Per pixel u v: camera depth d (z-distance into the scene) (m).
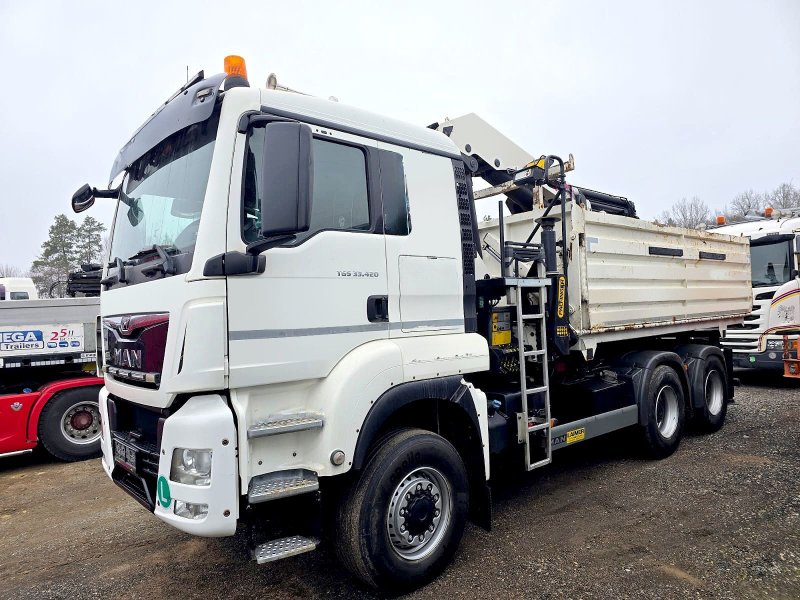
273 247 2.79
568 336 4.63
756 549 3.54
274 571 3.57
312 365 2.92
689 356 6.37
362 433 2.97
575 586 3.20
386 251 3.30
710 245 6.71
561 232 4.74
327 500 3.12
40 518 4.87
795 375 8.73
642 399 5.33
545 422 4.27
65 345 6.67
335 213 3.11
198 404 2.63
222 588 3.38
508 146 5.61
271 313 2.79
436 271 3.59
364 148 3.30
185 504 2.58
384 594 3.18
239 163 2.78
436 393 3.39
